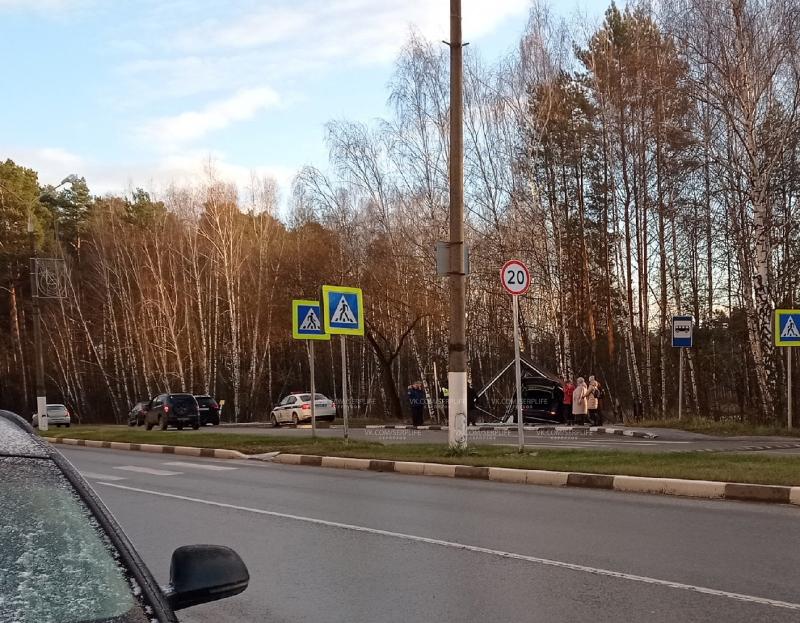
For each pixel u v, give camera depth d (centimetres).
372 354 4634
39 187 6253
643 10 2792
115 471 1450
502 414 2861
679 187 3148
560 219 3083
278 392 5794
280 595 556
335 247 3394
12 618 202
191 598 252
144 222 5781
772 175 2484
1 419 305
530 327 3303
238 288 4709
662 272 3244
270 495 1065
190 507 971
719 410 3133
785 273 2927
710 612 490
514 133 2986
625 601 518
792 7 2030
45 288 3253
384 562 646
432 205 3094
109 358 5978
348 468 1404
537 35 2995
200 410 3700
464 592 550
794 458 1188
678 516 821
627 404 3838
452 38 1422
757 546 671
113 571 230
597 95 3061
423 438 2066
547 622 479
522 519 823
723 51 2084
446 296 3155
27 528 233
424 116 3130
